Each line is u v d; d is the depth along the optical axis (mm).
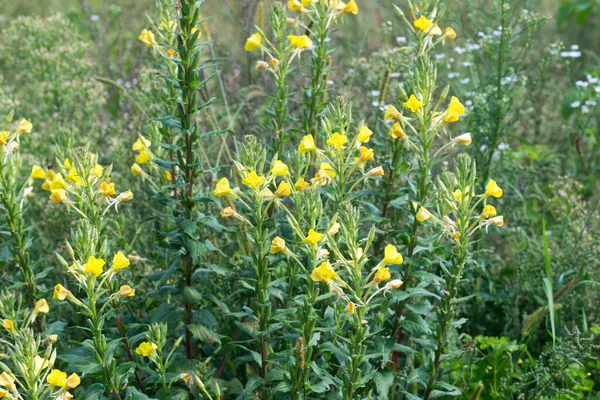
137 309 3838
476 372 3949
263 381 3041
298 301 2844
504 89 5188
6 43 6070
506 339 3982
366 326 2748
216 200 3283
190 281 3393
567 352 3670
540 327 4461
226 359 3529
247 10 5617
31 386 2545
